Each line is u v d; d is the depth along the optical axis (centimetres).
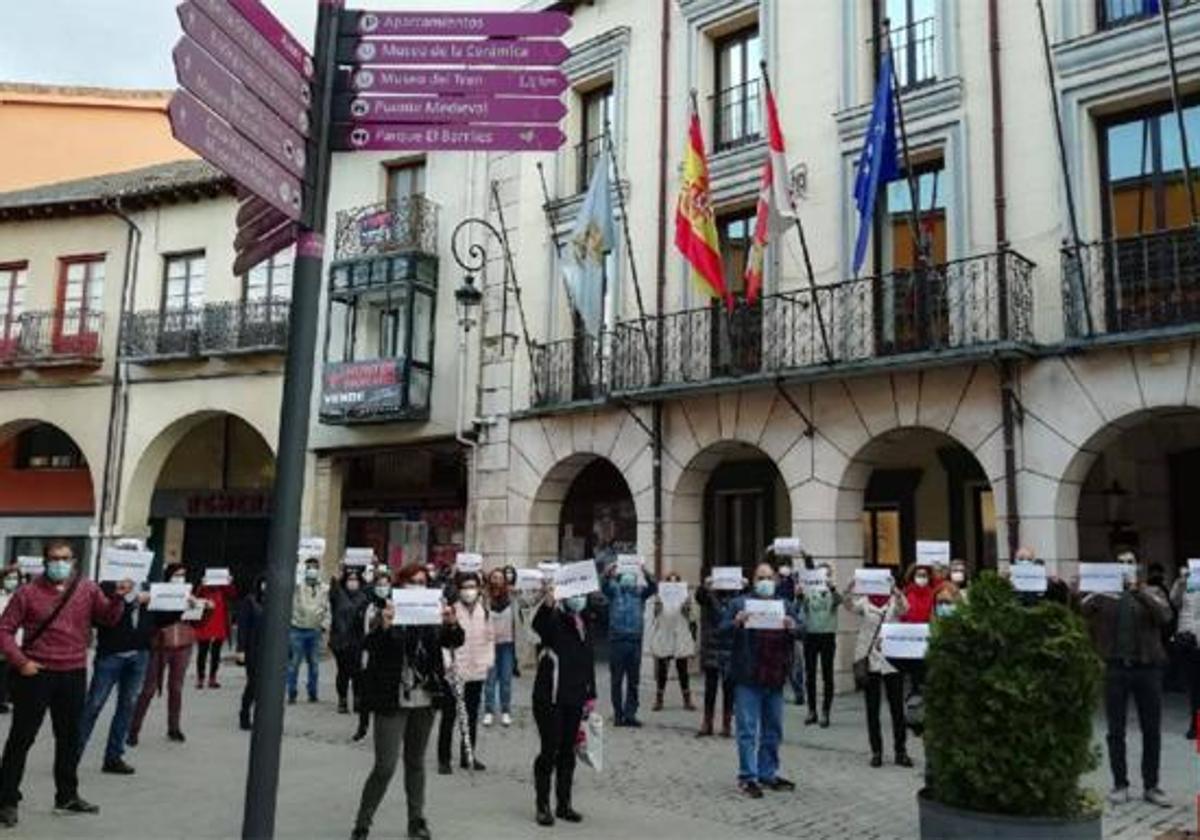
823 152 1495
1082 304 1204
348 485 2180
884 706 1295
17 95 2831
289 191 372
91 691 886
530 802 816
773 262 1521
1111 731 818
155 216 2400
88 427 2373
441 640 700
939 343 1281
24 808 757
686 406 1583
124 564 901
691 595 1516
